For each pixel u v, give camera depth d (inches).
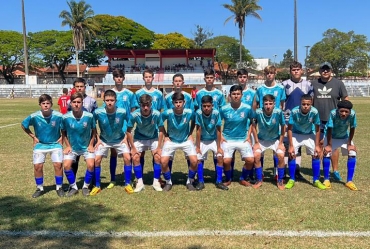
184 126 246.1
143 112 244.5
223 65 2903.5
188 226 178.5
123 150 245.8
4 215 195.0
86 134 240.7
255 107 279.9
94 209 205.0
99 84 1839.3
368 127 573.3
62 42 2348.7
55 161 233.3
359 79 2170.3
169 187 245.9
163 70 2118.6
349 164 246.8
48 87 1930.4
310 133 260.1
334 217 188.9
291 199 220.5
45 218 190.4
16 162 335.6
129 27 2514.8
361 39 2635.3
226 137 260.2
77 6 2133.4
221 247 155.1
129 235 168.4
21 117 802.2
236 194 233.0
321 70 269.1
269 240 161.9
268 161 346.6
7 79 2433.6
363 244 157.1
